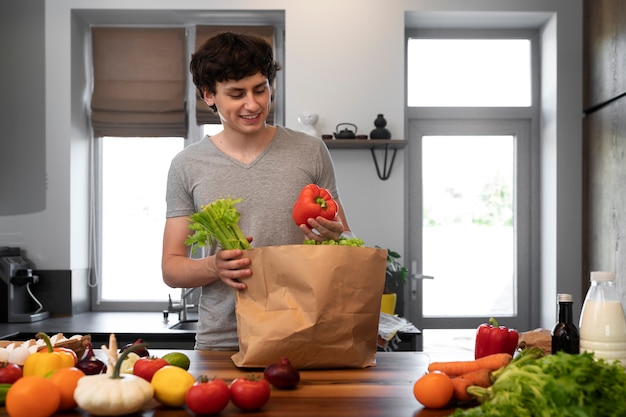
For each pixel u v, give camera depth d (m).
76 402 1.24
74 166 3.89
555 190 3.83
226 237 1.57
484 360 1.38
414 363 1.66
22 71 3.85
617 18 3.29
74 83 3.90
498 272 4.14
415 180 4.13
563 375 1.09
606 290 1.45
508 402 1.09
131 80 4.07
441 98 4.15
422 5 3.83
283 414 1.25
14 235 3.84
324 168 1.95
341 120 3.82
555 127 3.84
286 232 1.87
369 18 3.82
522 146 4.12
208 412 1.23
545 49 4.02
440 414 1.25
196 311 3.96
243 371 1.56
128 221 4.14
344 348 1.54
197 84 1.78
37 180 3.84
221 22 4.10
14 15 3.85
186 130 4.09
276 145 1.91
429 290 4.14
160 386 1.28
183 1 3.85
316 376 1.52
